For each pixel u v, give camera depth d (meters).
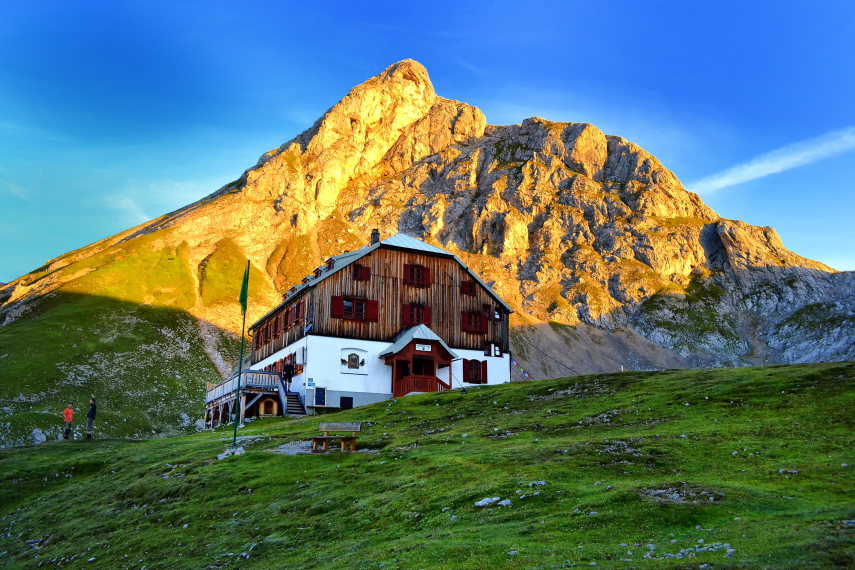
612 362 188.88
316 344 58.62
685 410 29.94
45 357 102.81
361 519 20.25
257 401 57.28
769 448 22.34
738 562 12.30
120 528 25.62
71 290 142.38
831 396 27.81
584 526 15.96
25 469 37.66
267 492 25.34
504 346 67.88
